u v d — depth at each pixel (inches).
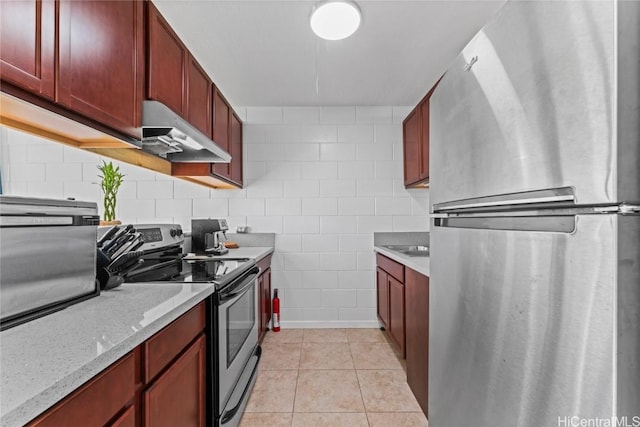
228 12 65.9
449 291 39.5
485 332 30.5
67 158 108.4
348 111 120.2
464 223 35.8
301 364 89.1
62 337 27.8
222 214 118.6
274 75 94.3
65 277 36.6
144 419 32.2
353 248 120.1
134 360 31.0
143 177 114.7
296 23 69.8
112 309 36.0
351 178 120.3
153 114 51.9
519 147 25.6
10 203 30.5
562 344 21.2
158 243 72.3
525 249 24.9
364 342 105.0
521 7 25.3
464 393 35.1
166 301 39.4
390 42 77.1
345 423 63.9
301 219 119.7
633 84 18.3
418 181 102.4
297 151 119.9
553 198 22.0
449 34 73.9
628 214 18.2
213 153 78.6
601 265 18.9
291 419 65.1
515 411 25.7
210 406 49.7
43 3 32.8
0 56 28.9
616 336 18.3
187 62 67.1
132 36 48.4
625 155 18.2
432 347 46.4
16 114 36.9
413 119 107.2
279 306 118.1
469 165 34.1
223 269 63.2
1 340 27.0
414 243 119.4
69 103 36.1
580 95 20.1
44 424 20.4
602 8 18.9
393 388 76.6
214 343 50.1
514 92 26.3
